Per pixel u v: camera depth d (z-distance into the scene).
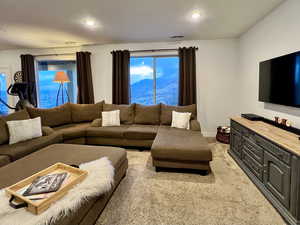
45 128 3.04
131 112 3.93
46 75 4.95
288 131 2.12
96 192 1.44
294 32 2.18
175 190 2.09
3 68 4.96
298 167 1.47
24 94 4.09
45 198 1.21
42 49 4.75
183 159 2.42
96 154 2.13
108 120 3.69
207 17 2.81
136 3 2.33
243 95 3.75
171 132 3.16
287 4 2.29
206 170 2.44
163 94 4.57
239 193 2.02
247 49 3.52
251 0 2.30
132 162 2.88
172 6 2.43
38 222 1.07
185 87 4.12
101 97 4.68
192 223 1.59
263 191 1.98
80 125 3.76
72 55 4.66
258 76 3.09
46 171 1.62
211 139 4.08
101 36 3.74
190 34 3.70
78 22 2.96
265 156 1.97
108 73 4.55
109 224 1.58
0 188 1.44
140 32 3.51
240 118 3.02
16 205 1.16
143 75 4.57
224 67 4.11
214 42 4.08
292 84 2.13
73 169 1.64
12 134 2.58
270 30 2.68
